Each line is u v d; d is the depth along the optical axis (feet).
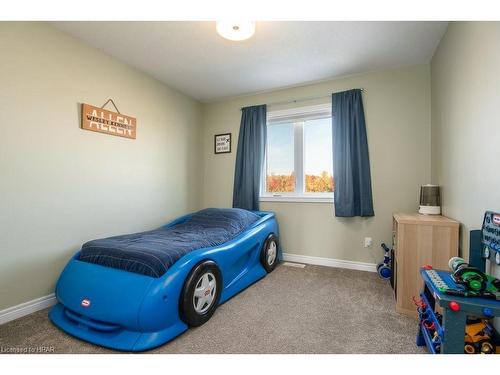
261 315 6.03
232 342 4.93
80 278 5.40
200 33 7.00
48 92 6.54
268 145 11.60
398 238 6.15
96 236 7.72
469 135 5.15
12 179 5.86
